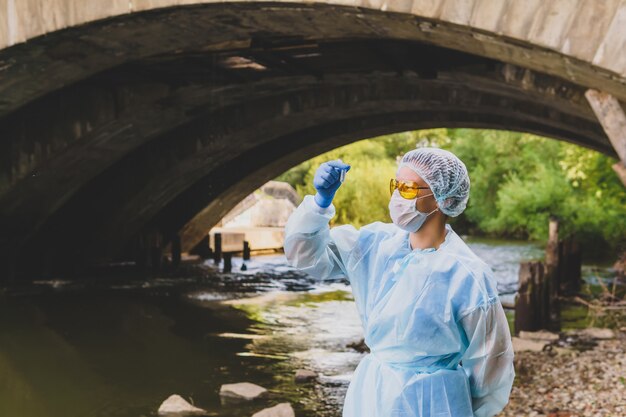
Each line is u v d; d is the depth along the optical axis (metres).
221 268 21.56
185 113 15.94
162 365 10.48
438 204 3.18
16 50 9.96
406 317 3.12
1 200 15.73
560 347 11.34
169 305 15.32
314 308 15.20
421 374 3.13
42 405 8.69
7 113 12.89
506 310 15.13
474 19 6.75
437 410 3.09
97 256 20.33
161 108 15.16
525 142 36.72
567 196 29.64
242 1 8.04
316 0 7.67
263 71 13.64
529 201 30.27
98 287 17.48
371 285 3.32
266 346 11.64
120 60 10.84
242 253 25.72
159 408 8.41
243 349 11.44
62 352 11.27
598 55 6.22
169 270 20.77
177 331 12.77
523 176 37.12
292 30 9.16
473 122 17.67
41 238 19.27
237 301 15.96
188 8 8.45
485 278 3.13
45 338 12.21
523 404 7.98
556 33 6.38
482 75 11.87
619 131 7.04
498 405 3.23
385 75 13.93
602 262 25.77
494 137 38.28
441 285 3.11
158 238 21.12
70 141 14.84
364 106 15.89
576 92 10.40
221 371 10.11
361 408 3.29
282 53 11.92
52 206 16.91
